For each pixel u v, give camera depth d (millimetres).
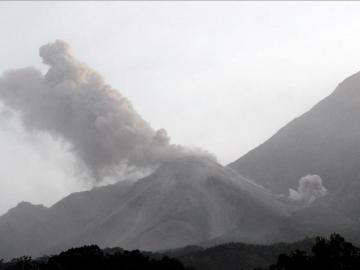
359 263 113438
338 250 117062
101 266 133500
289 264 117688
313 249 119500
